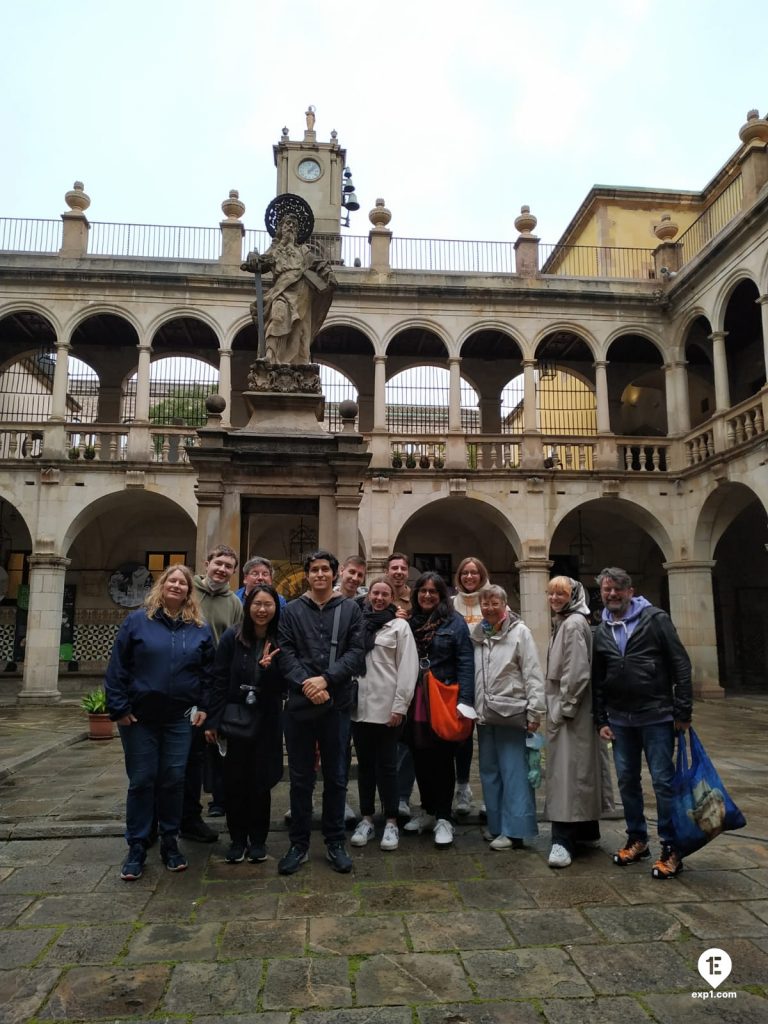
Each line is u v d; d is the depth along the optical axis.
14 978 3.43
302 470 8.39
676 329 20.83
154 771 4.89
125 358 22.95
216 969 3.52
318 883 4.65
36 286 19.84
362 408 23.08
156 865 5.01
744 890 4.56
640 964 3.58
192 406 24.33
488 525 23.09
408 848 5.39
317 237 21.78
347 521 8.26
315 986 3.37
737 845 5.51
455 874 4.83
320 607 5.15
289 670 4.87
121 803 6.98
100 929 3.97
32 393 23.56
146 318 20.03
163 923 4.04
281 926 4.01
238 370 23.17
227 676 5.10
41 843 5.56
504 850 5.32
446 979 3.44
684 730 4.91
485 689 5.46
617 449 20.70
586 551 23.89
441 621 5.66
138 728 4.88
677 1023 3.06
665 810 4.94
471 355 23.81
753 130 17.45
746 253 17.33
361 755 5.61
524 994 3.30
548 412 26.53
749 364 22.19
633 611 5.22
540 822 6.06
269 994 3.29
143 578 22.03
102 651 21.61
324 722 4.99
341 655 5.00
